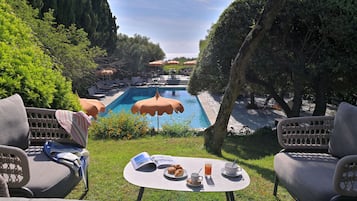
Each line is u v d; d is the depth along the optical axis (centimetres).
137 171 204
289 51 629
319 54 609
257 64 620
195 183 182
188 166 218
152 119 1141
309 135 242
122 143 576
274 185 258
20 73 268
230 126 920
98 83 1842
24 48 320
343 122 222
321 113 637
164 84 2192
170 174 197
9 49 282
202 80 829
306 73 610
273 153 514
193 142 548
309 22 586
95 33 1772
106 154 427
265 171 327
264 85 694
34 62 314
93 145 557
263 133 699
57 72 338
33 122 238
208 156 413
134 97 1753
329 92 672
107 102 1391
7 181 163
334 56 582
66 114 243
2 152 162
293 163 212
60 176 183
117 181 276
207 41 777
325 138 240
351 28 533
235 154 491
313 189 173
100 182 273
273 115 1108
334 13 558
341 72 574
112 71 1981
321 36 600
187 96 1734
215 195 252
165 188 179
